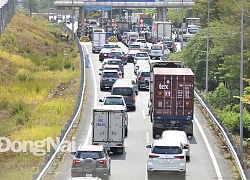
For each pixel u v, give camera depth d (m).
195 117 113.38
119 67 160.38
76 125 102.94
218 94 139.62
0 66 170.38
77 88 151.88
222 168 75.75
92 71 180.50
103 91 144.00
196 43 171.25
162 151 68.50
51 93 148.25
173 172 68.00
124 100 116.62
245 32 132.25
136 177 70.94
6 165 83.75
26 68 179.62
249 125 109.62
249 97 89.69
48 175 68.88
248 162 88.06
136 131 100.69
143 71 149.88
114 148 83.38
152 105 101.75
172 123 95.06
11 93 142.12
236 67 133.88
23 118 116.25
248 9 134.50
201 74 166.88
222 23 148.75
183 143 78.12
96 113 82.75
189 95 94.81
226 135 90.31
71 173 66.25
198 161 79.62
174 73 95.44
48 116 116.19
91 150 66.31
